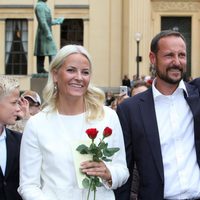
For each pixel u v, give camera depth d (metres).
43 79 22.78
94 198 4.83
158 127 5.68
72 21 42.38
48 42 23.47
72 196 4.89
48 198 4.90
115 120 5.21
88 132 4.77
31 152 5.03
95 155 4.81
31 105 9.09
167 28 42.16
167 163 5.59
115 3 41.84
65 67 5.03
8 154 5.55
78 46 5.12
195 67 41.81
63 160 4.91
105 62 41.91
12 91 5.41
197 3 41.88
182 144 5.63
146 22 40.41
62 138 5.00
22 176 5.03
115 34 41.88
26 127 5.11
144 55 40.19
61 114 5.12
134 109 5.79
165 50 5.64
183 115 5.70
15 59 42.38
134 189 6.36
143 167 5.65
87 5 42.00
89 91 5.19
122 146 5.25
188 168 5.59
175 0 41.72
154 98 5.77
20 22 42.44
